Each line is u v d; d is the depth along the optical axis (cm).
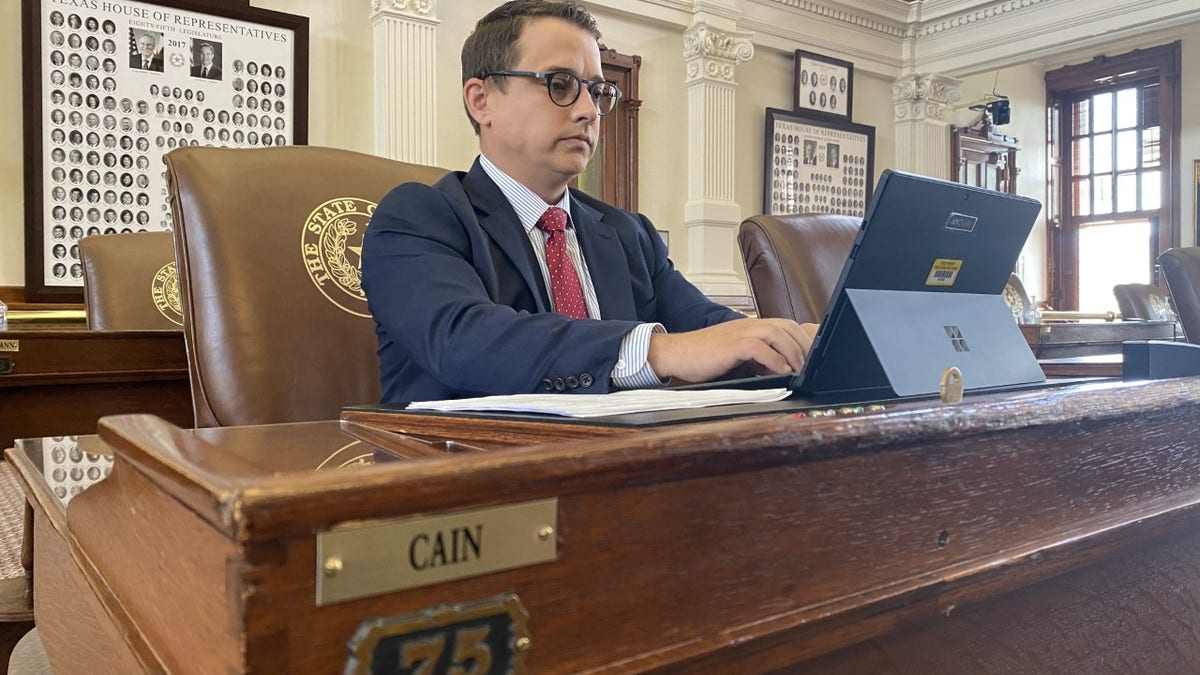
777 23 567
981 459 53
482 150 136
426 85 412
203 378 112
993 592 53
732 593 41
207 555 34
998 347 79
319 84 396
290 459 51
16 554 170
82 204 342
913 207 69
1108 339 329
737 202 559
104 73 345
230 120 371
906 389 67
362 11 407
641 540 39
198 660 34
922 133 635
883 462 47
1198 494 70
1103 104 917
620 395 70
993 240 80
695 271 525
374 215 115
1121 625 63
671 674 39
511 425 56
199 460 37
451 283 105
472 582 34
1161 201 874
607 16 495
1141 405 63
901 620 48
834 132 596
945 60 618
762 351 84
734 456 41
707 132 521
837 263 179
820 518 45
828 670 46
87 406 170
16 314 321
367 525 32
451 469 33
